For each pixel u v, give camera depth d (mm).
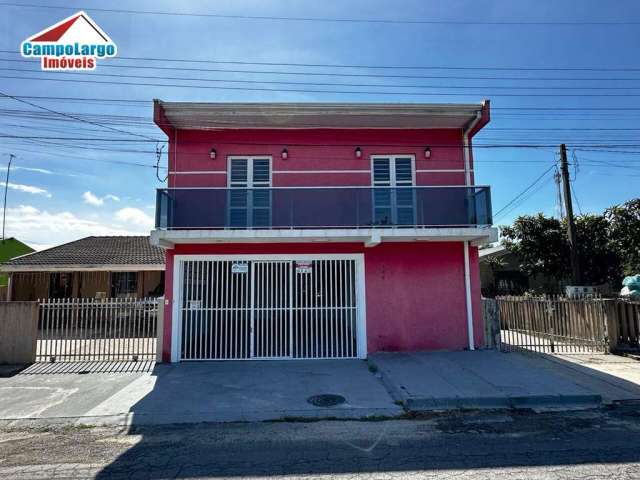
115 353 11297
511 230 21047
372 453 5129
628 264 19734
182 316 11148
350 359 11039
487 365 9750
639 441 5422
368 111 11430
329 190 11031
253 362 10789
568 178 16422
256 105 11203
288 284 11383
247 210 10961
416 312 11539
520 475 4367
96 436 5961
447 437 5688
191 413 6906
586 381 8508
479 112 11562
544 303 12914
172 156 11891
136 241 23656
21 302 10867
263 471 4633
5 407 7297
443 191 11141
